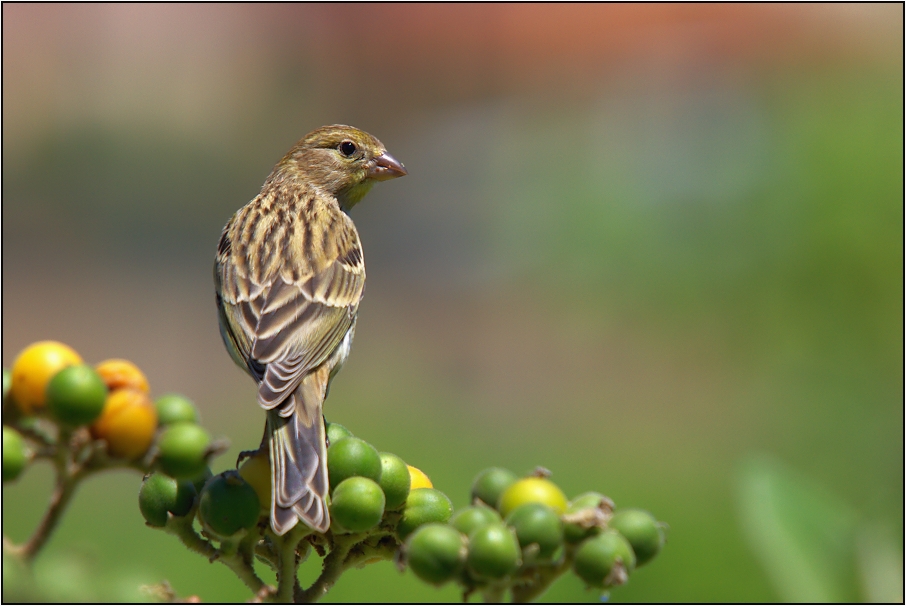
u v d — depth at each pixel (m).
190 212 30.66
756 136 15.76
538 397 15.38
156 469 2.76
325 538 3.37
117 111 32.78
